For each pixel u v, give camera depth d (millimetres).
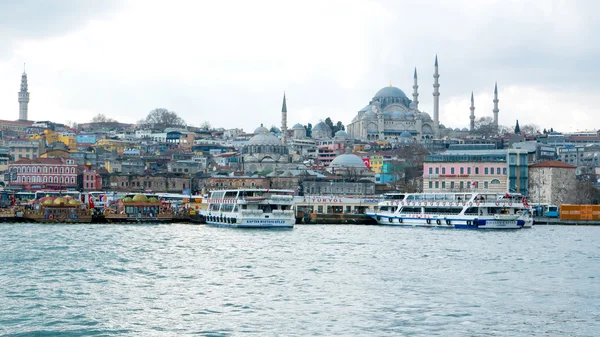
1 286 87312
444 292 86188
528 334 69188
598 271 102062
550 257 116562
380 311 76562
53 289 86062
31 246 124188
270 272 98750
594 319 74500
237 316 74250
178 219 192125
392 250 123750
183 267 102875
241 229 167000
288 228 171250
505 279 95000
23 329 69312
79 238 139625
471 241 141000
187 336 67625
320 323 71812
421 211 185125
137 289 86688
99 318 73312
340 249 124688
